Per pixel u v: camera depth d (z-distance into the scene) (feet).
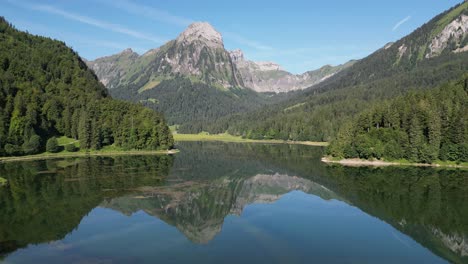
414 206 268.62
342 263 162.20
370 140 525.34
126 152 621.72
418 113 520.42
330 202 288.51
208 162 531.09
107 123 638.53
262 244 186.29
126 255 170.50
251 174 436.76
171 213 249.34
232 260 164.04
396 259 168.04
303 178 408.26
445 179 377.09
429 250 180.75
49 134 600.39
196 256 169.17
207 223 226.79
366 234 204.44
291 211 259.39
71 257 168.14
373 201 287.07
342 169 464.24
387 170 447.01
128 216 239.71
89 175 386.32
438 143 481.05
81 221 226.38
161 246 182.60
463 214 247.09
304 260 164.86
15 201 271.69
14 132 532.73
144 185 342.44
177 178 387.34
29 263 160.97
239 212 256.32
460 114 483.92
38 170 414.21
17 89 605.31
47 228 211.61
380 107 591.37
